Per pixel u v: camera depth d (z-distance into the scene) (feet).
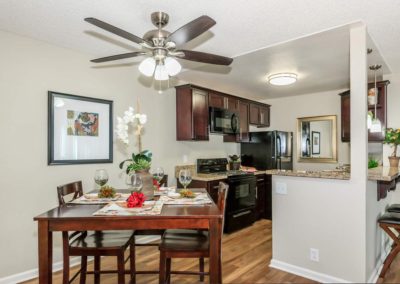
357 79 7.26
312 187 8.02
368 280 7.33
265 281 7.85
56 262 8.76
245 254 9.86
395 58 9.68
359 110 7.21
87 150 9.60
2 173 7.77
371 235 7.79
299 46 8.79
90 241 6.58
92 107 9.77
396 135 10.30
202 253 6.12
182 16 6.84
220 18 6.91
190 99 12.24
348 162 15.05
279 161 15.80
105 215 5.51
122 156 10.64
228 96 14.40
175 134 12.80
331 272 7.63
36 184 8.43
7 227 7.86
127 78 10.94
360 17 6.76
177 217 5.59
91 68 9.82
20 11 6.70
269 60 10.27
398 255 9.57
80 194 7.84
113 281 7.97
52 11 6.71
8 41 7.91
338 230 7.52
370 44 8.39
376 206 8.48
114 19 7.07
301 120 16.92
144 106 11.49
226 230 12.33
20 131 8.11
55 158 8.80
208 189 11.84
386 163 11.50
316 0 6.05
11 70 7.95
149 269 8.68
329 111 15.81
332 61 10.36
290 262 8.45
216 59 7.02
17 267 8.03
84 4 6.37
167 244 6.30
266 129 18.43
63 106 9.02
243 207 13.30
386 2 6.07
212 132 13.10
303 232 8.18
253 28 7.48
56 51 8.92
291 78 11.98
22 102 8.15
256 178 14.46
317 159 16.19
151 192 6.92
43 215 5.60
